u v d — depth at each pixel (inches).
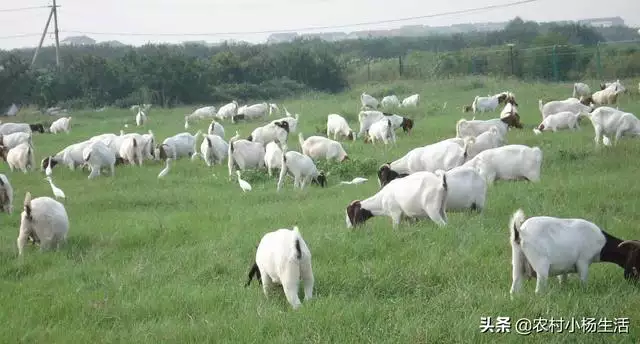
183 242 563.5
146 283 454.0
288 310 381.4
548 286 392.2
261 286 438.3
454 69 2495.1
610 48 2512.3
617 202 593.0
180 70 2333.9
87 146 971.3
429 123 1338.6
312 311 367.9
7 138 1236.5
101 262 512.1
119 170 979.3
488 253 467.8
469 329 337.1
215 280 458.9
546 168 780.6
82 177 935.0
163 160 1061.8
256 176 863.7
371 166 874.8
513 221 384.8
